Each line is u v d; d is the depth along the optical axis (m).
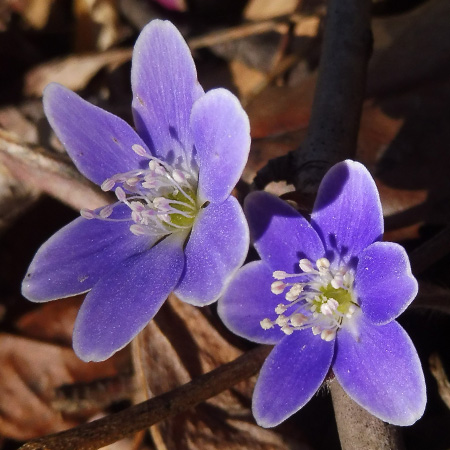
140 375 0.10
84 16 0.14
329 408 0.10
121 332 0.09
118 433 0.09
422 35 0.11
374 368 0.08
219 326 0.10
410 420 0.08
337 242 0.09
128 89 0.13
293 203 0.09
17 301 0.12
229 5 0.13
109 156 0.09
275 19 0.13
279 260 0.09
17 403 0.11
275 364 0.09
